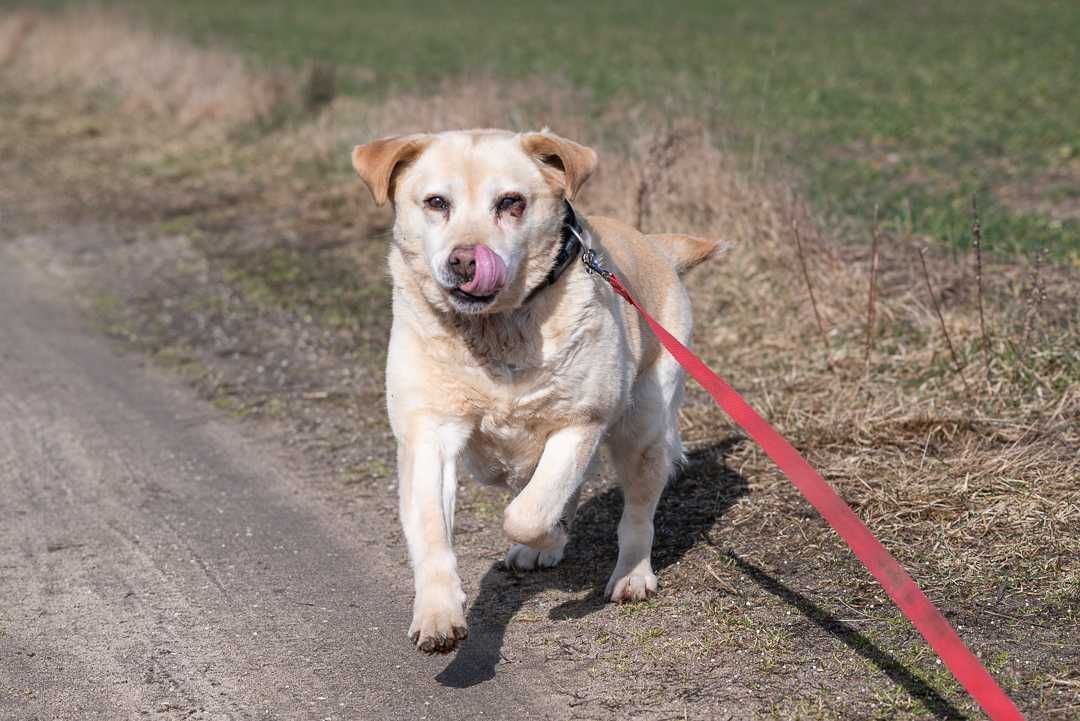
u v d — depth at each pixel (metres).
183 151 16.20
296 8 34.09
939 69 18.66
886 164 12.50
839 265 8.59
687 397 7.38
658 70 19.12
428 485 4.61
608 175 10.25
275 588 5.59
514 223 4.59
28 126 18.67
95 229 13.19
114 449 7.45
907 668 4.37
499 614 5.20
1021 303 7.65
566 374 4.66
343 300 10.17
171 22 29.30
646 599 5.16
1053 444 6.10
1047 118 14.44
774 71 18.83
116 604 5.50
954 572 5.09
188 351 9.33
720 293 8.84
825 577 5.16
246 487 6.82
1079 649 4.40
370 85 18.55
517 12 31.09
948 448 6.26
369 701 4.57
